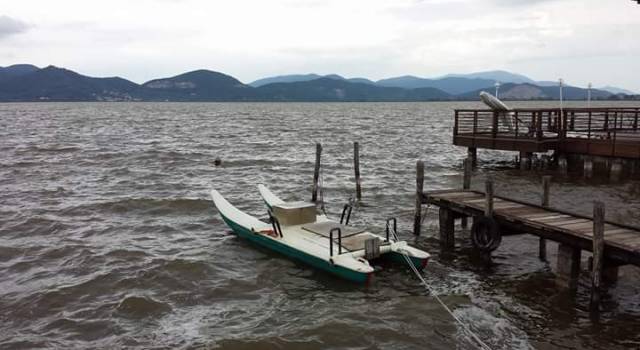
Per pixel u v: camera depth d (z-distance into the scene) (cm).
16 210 2033
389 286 1258
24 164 3306
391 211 2045
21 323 1072
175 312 1128
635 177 2352
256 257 1477
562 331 1015
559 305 1120
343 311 1124
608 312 1083
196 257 1471
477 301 1165
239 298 1205
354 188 2544
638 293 1170
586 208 1972
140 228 1797
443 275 1325
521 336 1003
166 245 1600
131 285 1270
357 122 8931
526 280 1273
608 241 1034
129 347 970
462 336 1012
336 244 1366
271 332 1029
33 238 1664
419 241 1606
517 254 1462
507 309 1119
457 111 3067
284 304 1169
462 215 1555
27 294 1209
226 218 1730
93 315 1108
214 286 1268
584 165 2561
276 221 1480
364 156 3834
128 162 3456
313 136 5747
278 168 3259
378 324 1062
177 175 2967
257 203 2250
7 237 1675
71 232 1738
